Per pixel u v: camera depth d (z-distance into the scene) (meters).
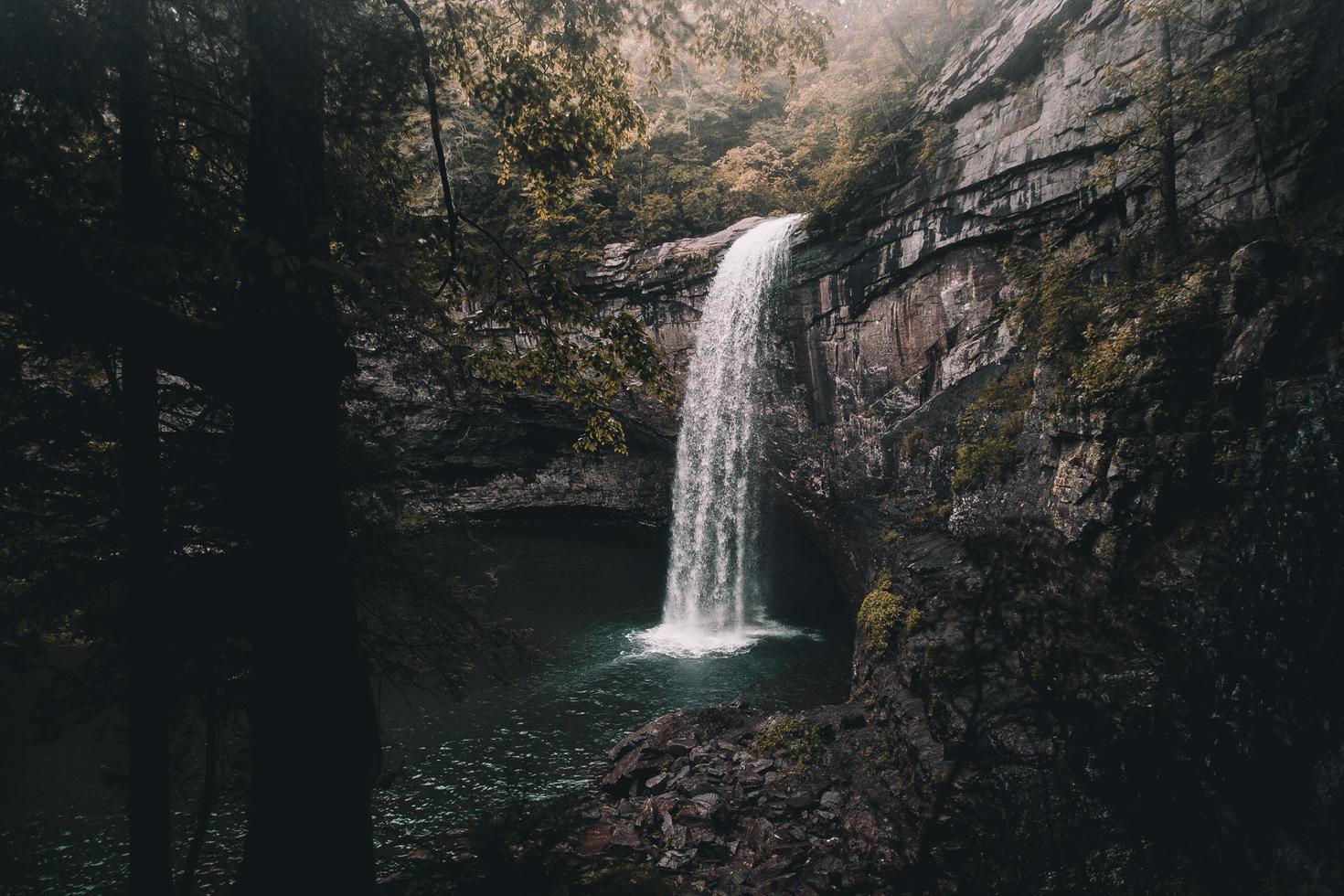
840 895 8.81
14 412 4.91
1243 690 6.17
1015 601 11.93
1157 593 9.09
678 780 12.14
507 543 34.31
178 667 5.35
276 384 4.59
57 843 10.95
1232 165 11.48
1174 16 11.57
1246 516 7.77
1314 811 5.08
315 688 4.75
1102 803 6.84
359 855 4.93
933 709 11.01
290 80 4.62
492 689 17.28
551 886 4.94
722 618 23.62
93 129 4.80
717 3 7.80
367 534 7.70
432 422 35.88
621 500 37.88
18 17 3.78
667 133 34.28
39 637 5.49
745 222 27.53
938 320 18.77
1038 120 15.87
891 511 19.41
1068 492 11.48
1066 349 12.54
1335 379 7.20
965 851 8.38
